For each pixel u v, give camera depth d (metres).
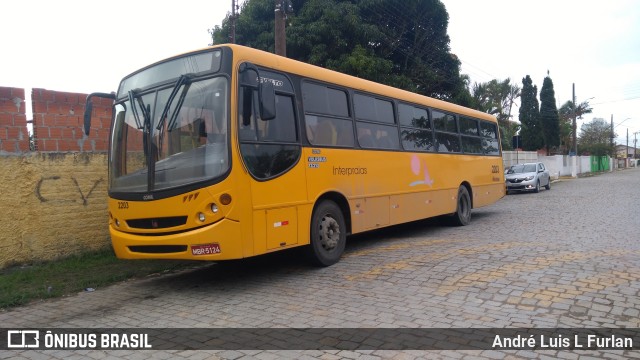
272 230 6.55
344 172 8.09
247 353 4.32
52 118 8.55
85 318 5.56
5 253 7.84
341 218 8.02
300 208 7.08
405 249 8.79
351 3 19.36
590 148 68.12
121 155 6.88
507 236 9.88
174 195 6.10
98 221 9.11
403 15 20.34
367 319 5.09
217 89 6.22
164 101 6.61
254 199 6.29
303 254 7.51
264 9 19.56
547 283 6.07
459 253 8.05
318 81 7.77
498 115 41.06
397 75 19.41
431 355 4.15
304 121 7.36
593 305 5.26
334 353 4.25
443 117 11.78
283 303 5.80
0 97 7.86
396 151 9.61
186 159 6.20
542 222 12.02
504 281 6.22
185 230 6.06
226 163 5.99
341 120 8.19
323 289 6.33
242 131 6.22
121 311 5.79
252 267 7.93
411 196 10.05
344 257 8.37
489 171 14.20
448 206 11.56
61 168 8.59
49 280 7.24
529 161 36.72
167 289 6.79
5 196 7.86
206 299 6.15
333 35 18.11
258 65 6.70
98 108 9.20
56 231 8.49
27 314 5.77
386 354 4.20
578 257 7.46
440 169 11.31
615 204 16.00
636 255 7.54
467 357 4.09
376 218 8.89
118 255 6.78
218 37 20.48
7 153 7.92
